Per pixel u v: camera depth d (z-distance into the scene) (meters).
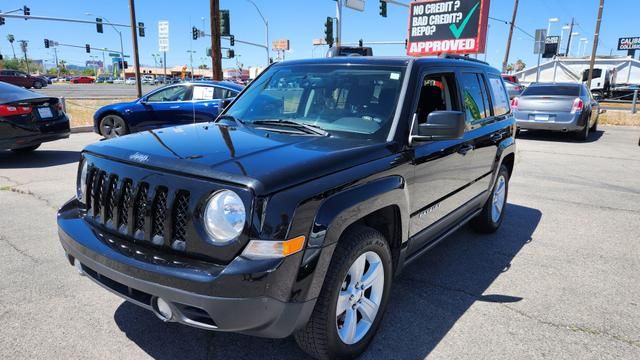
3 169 7.69
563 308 3.47
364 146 2.80
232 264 2.13
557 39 40.09
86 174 2.80
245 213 2.14
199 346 2.85
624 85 36.19
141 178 2.42
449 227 4.00
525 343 2.99
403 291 3.69
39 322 3.04
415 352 2.87
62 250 4.22
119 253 2.39
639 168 9.11
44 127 8.22
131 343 2.86
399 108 3.12
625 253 4.63
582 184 7.69
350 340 2.67
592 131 15.80
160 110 10.49
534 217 5.83
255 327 2.20
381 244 2.75
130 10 20.97
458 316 3.32
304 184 2.29
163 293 2.21
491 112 4.68
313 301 2.31
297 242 2.19
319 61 3.79
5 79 43.91
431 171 3.31
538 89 13.35
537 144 12.44
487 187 4.66
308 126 3.18
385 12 25.14
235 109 3.77
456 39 21.56
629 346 2.99
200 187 2.24
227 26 21.95
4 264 3.90
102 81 83.00
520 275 4.06
